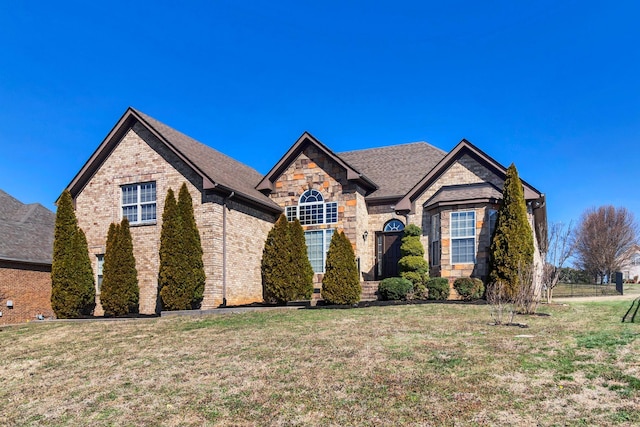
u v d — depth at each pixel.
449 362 8.77
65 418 7.59
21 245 23.38
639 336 10.03
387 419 6.59
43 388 9.27
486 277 17.98
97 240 20.69
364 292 19.81
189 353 10.82
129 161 20.50
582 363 8.30
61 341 13.62
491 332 11.13
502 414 6.48
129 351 11.56
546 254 18.89
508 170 17.55
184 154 19.11
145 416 7.36
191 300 17.80
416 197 20.83
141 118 20.12
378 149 26.58
